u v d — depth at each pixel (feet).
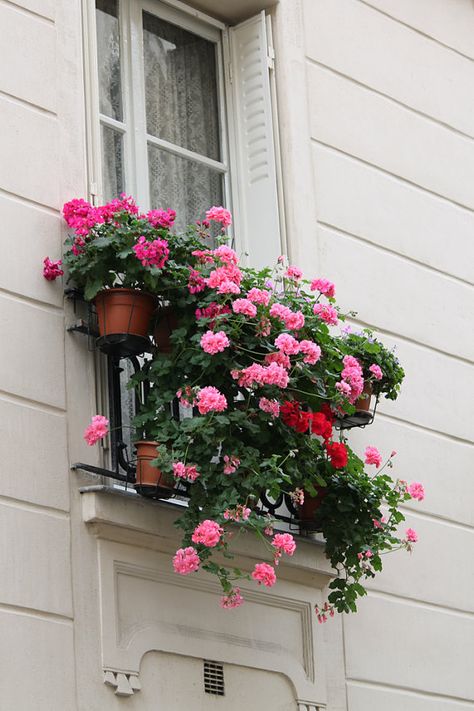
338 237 30.25
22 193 25.14
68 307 25.16
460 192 33.14
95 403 25.08
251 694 25.77
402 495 29.22
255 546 26.27
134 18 29.45
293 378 25.09
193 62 30.40
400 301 30.99
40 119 25.88
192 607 25.34
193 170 29.68
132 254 24.64
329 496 26.76
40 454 23.99
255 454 24.20
